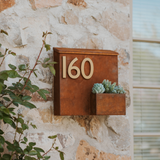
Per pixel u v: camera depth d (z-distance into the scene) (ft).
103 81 5.87
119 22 6.79
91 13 6.61
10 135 5.75
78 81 5.89
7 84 5.80
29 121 5.91
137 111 7.43
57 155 5.98
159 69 7.66
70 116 6.19
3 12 5.98
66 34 6.38
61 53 5.79
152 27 7.79
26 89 5.54
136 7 7.75
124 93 5.87
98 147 6.26
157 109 7.55
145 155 7.29
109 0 6.79
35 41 6.14
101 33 6.63
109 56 6.18
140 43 7.62
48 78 6.12
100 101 5.66
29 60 6.05
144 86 7.19
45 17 6.27
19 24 6.05
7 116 4.70
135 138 7.28
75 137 6.15
